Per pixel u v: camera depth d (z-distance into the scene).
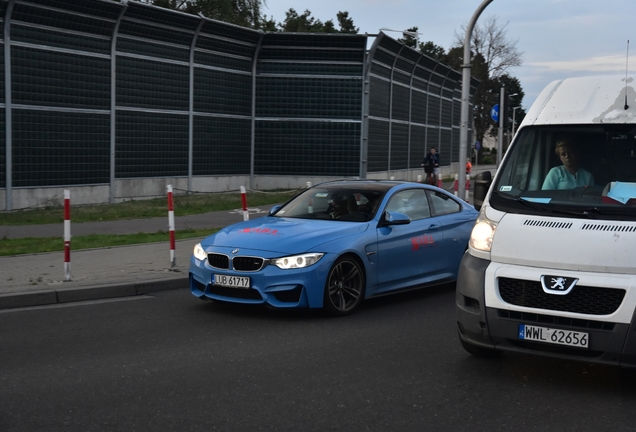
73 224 17.09
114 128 22.88
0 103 19.44
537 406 5.21
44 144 20.69
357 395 5.41
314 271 7.95
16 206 20.02
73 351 6.68
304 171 28.84
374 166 31.33
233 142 27.89
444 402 5.27
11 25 19.61
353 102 28.62
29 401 5.25
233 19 37.94
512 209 5.92
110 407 5.12
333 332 7.49
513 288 5.58
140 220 18.16
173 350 6.73
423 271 9.34
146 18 23.31
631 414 5.05
